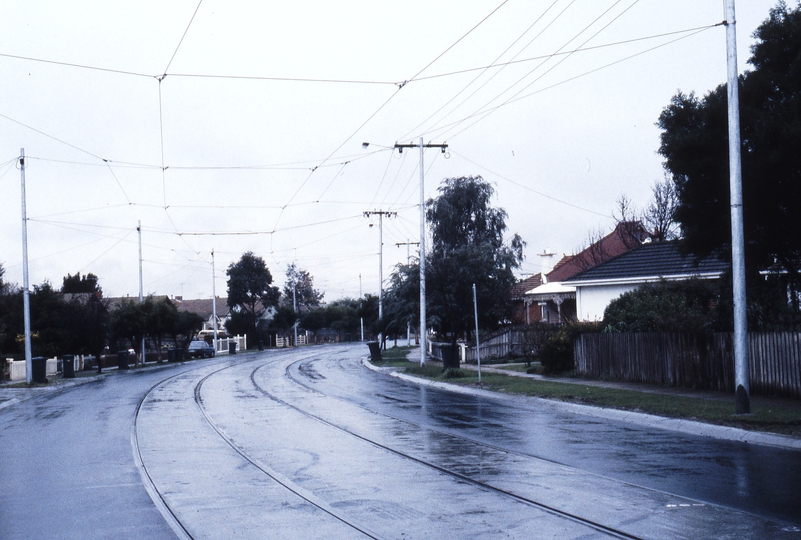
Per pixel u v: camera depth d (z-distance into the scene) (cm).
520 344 4000
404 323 4488
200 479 1034
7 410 2228
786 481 955
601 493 897
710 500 850
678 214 1792
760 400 1756
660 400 1845
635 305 2566
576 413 1805
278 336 9256
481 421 1653
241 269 9800
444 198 5344
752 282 1984
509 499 877
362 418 1731
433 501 874
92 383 3419
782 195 1617
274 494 929
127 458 1227
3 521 820
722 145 1678
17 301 4541
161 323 5253
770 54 1633
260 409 1966
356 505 860
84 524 798
